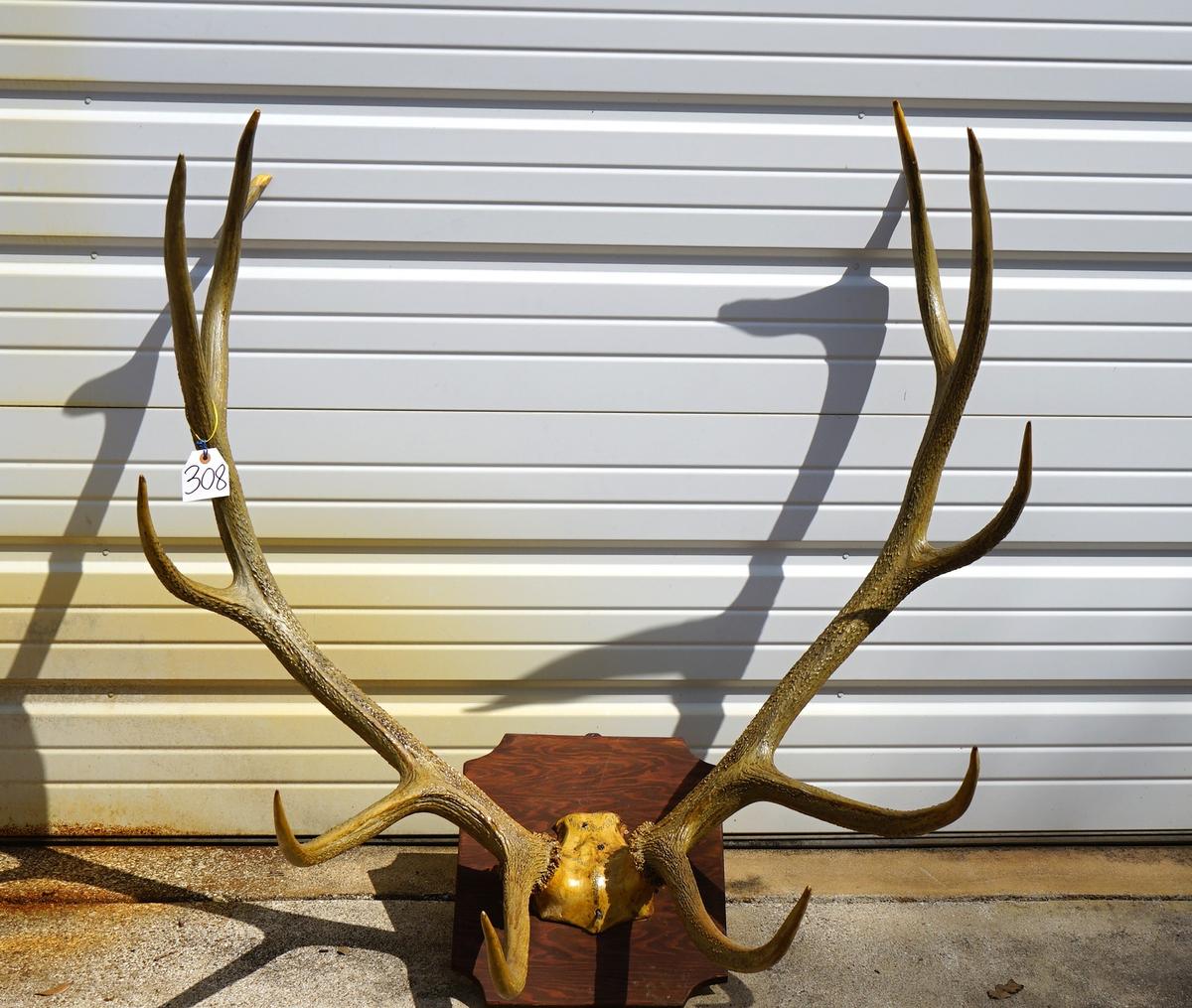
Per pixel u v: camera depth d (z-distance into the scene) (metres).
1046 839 3.12
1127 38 2.60
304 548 2.83
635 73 2.57
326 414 2.73
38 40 2.50
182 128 2.56
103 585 2.82
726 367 2.75
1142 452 2.84
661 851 2.28
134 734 2.92
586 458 2.79
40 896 2.73
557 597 2.87
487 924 1.73
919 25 2.57
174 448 2.74
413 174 2.60
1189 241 2.71
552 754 2.68
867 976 2.53
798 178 2.64
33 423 2.71
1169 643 2.99
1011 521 2.04
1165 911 2.81
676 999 2.35
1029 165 2.66
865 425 2.80
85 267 2.64
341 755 2.94
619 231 2.66
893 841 3.08
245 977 2.44
